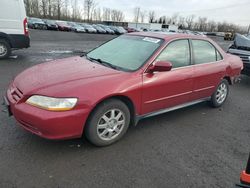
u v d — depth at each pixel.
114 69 3.53
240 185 2.26
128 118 3.44
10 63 8.17
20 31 8.77
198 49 4.41
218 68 4.71
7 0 8.29
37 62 8.68
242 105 5.52
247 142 3.76
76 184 2.56
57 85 2.94
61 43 17.03
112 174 2.75
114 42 4.43
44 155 2.98
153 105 3.72
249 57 7.59
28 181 2.54
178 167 2.98
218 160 3.20
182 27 91.88
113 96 3.17
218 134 3.95
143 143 3.46
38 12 69.00
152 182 2.68
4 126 3.58
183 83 4.04
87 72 3.33
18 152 3.00
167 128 3.99
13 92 3.17
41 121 2.74
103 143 3.25
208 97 4.81
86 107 2.90
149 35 4.23
